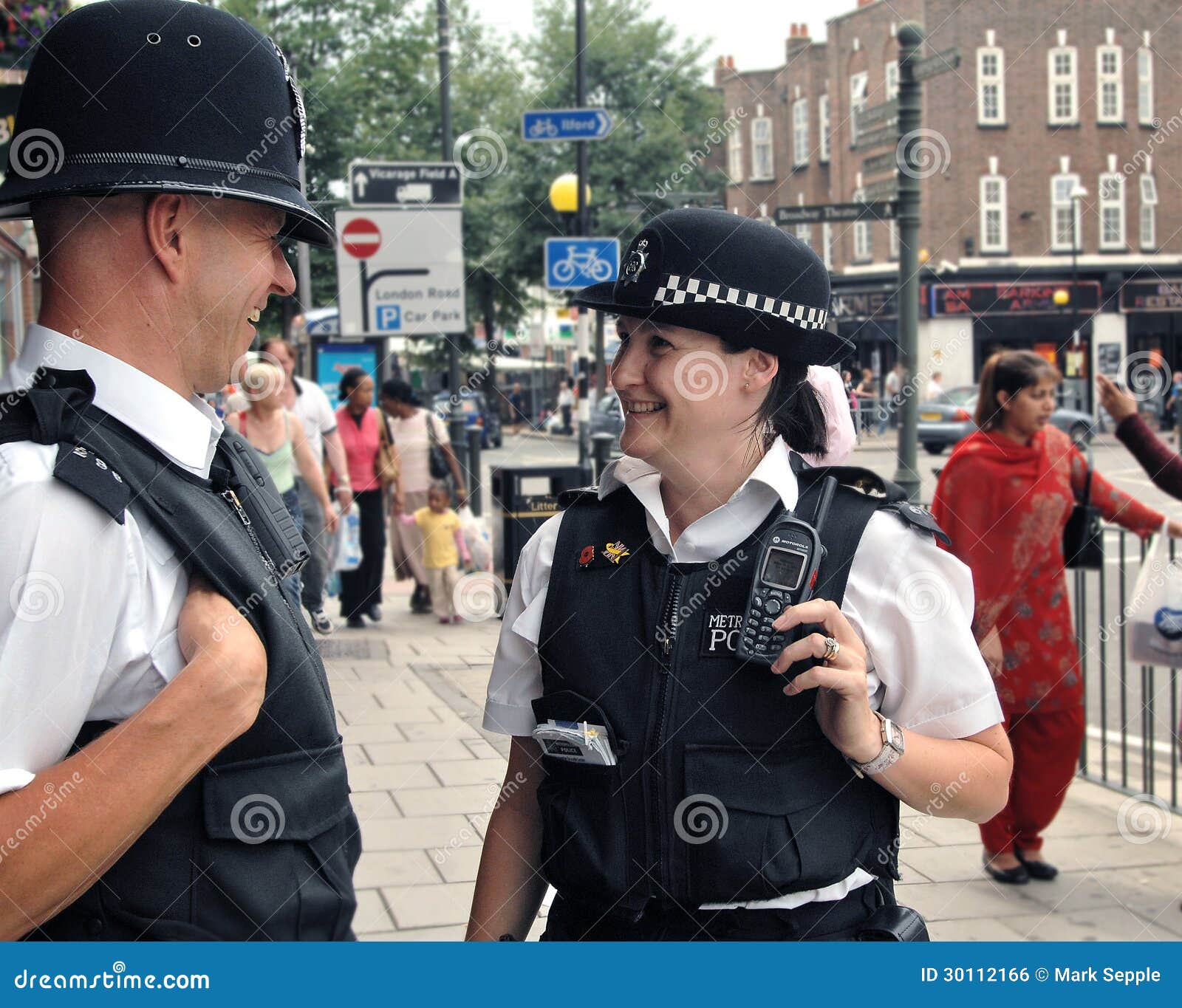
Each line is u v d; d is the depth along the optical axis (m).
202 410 1.32
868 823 1.43
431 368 23.05
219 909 1.18
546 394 34.09
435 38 16.89
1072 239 33.12
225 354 1.28
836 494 1.48
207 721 1.09
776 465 1.46
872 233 33.16
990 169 32.69
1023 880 3.60
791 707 1.38
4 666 1.04
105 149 1.19
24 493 1.06
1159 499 14.88
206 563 1.15
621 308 1.49
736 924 1.39
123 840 1.06
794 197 34.44
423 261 8.26
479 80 20.59
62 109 1.20
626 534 1.51
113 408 1.17
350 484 8.07
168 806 1.17
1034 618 3.68
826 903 1.41
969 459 3.79
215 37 1.23
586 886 1.43
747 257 1.44
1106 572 10.52
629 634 1.45
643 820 1.41
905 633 1.43
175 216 1.21
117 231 1.20
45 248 1.22
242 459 1.39
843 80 32.31
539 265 21.59
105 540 1.09
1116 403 4.07
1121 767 5.21
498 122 21.17
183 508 1.16
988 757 1.43
